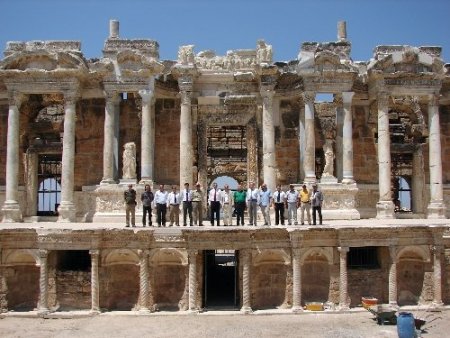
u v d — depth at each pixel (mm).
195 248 26938
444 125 39688
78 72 34375
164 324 25234
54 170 42531
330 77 35875
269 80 35844
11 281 28016
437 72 36312
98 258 27047
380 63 35812
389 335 23391
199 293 27312
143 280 27094
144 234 27078
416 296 29594
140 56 35031
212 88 37188
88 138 37719
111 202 34906
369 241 27953
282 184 38188
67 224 31719
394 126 41500
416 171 39750
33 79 34719
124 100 37812
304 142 36469
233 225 29250
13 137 34531
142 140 35125
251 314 26797
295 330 24188
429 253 28922
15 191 34469
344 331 24031
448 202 38969
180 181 35625
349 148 35844
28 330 24500
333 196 35438
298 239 27203
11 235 27344
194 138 37938
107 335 23562
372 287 28938
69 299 27859
